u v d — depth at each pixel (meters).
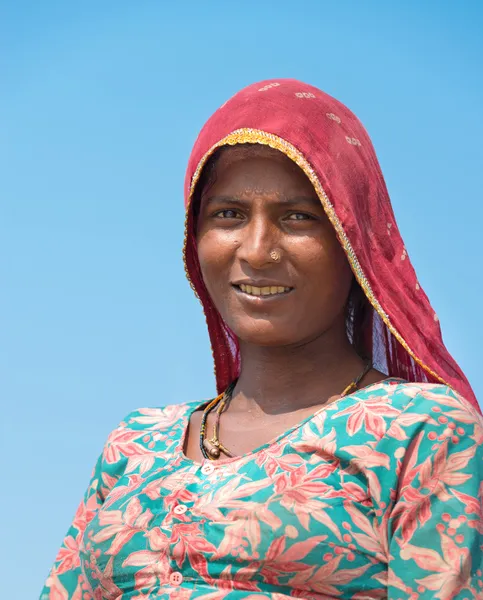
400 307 3.46
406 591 2.96
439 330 3.54
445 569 2.96
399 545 3.01
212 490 3.20
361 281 3.36
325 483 3.09
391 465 3.09
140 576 3.17
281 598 3.00
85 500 3.73
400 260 3.55
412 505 3.04
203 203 3.55
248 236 3.40
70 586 3.62
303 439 3.20
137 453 3.60
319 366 3.53
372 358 3.69
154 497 3.28
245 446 3.42
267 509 3.05
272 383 3.54
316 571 3.00
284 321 3.42
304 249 3.39
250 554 3.02
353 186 3.43
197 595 3.04
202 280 3.78
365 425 3.17
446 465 3.09
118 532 3.26
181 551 3.10
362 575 3.02
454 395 3.23
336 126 3.48
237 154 3.46
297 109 3.45
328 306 3.46
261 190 3.40
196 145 3.60
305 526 3.02
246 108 3.48
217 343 3.88
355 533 3.03
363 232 3.45
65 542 3.70
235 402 3.63
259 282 3.40
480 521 3.04
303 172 3.41
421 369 3.62
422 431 3.13
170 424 3.71
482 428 3.20
